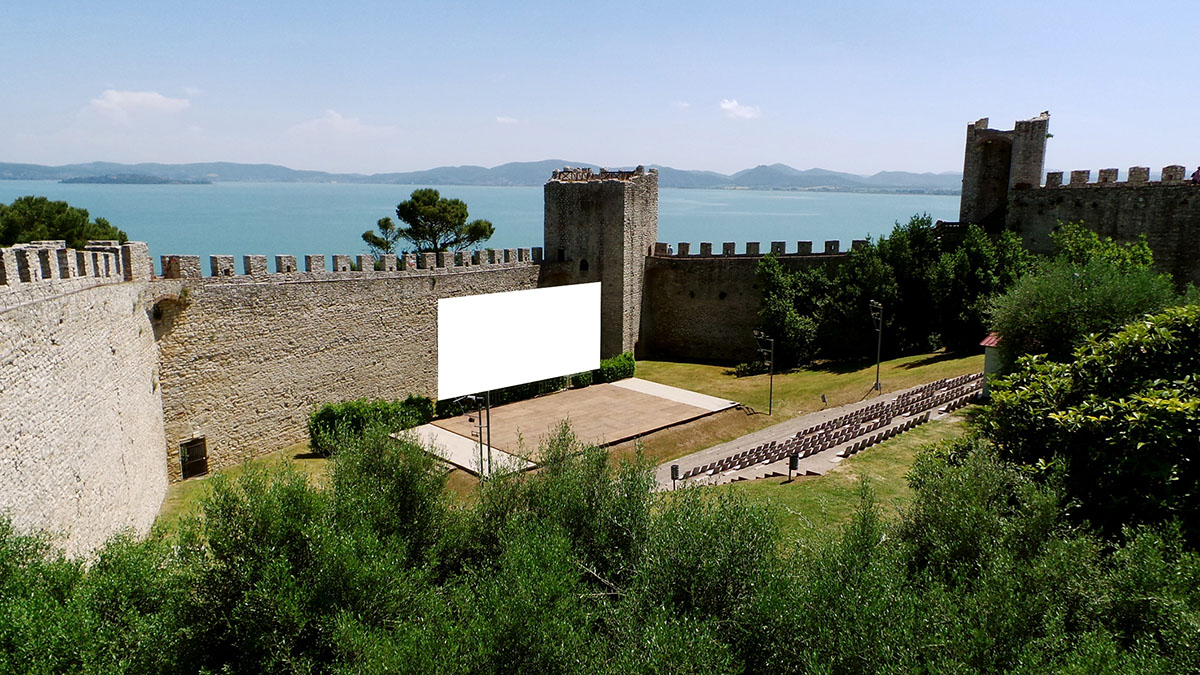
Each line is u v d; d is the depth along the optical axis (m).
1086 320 24.45
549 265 46.22
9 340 12.91
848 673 9.29
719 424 35.62
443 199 61.25
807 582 10.60
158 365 26.27
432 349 38.81
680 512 12.68
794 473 24.88
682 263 50.66
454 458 29.67
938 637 9.23
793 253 49.38
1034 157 43.78
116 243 24.20
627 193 46.50
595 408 37.78
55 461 14.84
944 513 11.78
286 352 31.28
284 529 11.86
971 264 42.62
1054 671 8.66
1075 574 10.31
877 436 27.11
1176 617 9.40
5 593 9.98
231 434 29.31
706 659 9.34
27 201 39.22
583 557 13.28
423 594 11.98
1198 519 12.45
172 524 22.53
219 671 11.06
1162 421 13.02
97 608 10.55
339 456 15.46
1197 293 24.81
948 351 43.28
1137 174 39.31
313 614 11.10
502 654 9.77
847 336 45.81
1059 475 12.86
